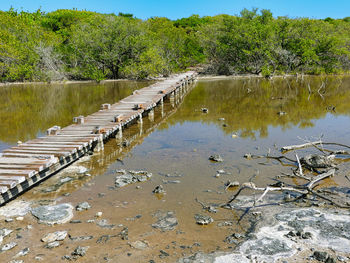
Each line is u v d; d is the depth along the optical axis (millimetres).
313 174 9125
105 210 7164
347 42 44156
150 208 7223
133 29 42062
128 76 44406
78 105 21922
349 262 5012
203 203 7441
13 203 7602
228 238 5953
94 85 35969
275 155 10867
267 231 6094
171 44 48500
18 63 38000
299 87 31828
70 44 43844
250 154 10805
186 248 5660
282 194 7879
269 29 41719
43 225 6531
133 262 5289
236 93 28094
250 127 15172
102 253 5547
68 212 7004
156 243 5836
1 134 14227
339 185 8281
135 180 8805
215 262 5199
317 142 11477
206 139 13133
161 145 12398
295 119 16891
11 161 8641
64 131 11914
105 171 9672
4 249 5691
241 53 44531
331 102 22516
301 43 40531
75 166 10109
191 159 10617
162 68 44188
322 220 6340
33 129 15125
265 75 42938
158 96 19969
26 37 40656
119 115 13359
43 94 28031
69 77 42781
